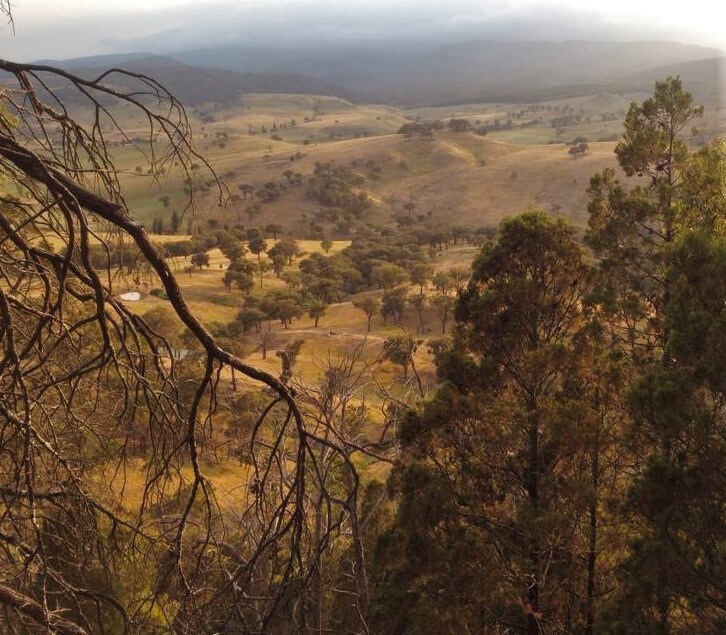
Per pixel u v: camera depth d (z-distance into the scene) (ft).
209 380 8.50
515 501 37.22
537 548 34.88
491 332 36.70
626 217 39.63
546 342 36.27
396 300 256.32
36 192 9.75
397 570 35.14
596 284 37.04
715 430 23.97
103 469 12.82
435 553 34.55
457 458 37.83
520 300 35.37
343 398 27.12
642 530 29.50
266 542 8.89
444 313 242.78
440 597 34.27
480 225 555.28
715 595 25.44
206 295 294.46
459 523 36.11
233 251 353.51
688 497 24.21
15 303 8.23
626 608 26.53
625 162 42.63
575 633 36.52
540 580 33.71
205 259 343.05
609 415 34.71
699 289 25.88
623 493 32.07
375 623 32.86
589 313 37.06
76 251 9.79
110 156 10.28
